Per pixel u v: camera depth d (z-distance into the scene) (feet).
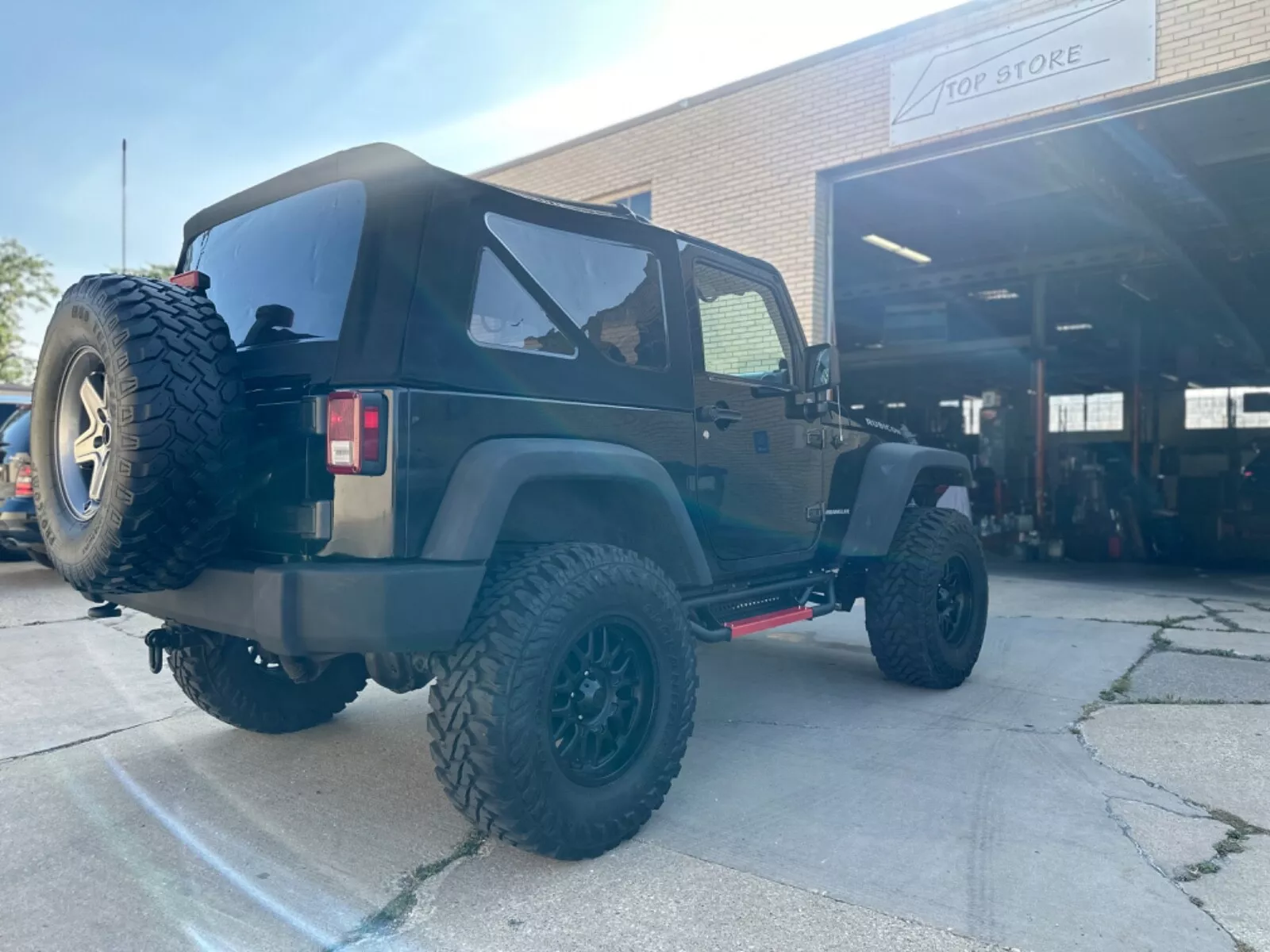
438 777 8.01
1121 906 7.57
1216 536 41.63
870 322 53.98
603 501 9.93
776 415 12.45
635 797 8.79
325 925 7.32
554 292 9.34
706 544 11.12
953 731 12.57
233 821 9.41
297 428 8.11
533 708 7.87
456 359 8.16
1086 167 29.68
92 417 8.55
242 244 9.76
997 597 25.90
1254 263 44.57
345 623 7.24
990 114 25.31
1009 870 8.25
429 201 8.07
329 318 8.29
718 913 7.48
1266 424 64.49
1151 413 63.67
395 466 7.58
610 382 9.80
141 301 7.99
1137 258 41.14
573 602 8.22
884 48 27.53
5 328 82.43
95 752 11.59
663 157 33.83
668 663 9.21
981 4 25.36
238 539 8.75
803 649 18.34
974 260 45.09
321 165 8.75
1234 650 17.98
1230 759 11.34
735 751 11.73
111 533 7.64
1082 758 11.43
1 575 28.81
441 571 7.57
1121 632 19.95
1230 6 21.27
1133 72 22.67
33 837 9.02
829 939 7.05
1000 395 51.06
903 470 14.21
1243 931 7.19
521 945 7.00
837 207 35.78
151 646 9.91
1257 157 30.63
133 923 7.36
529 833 7.94
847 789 10.37
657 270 10.73
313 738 12.17
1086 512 43.19
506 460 8.09
